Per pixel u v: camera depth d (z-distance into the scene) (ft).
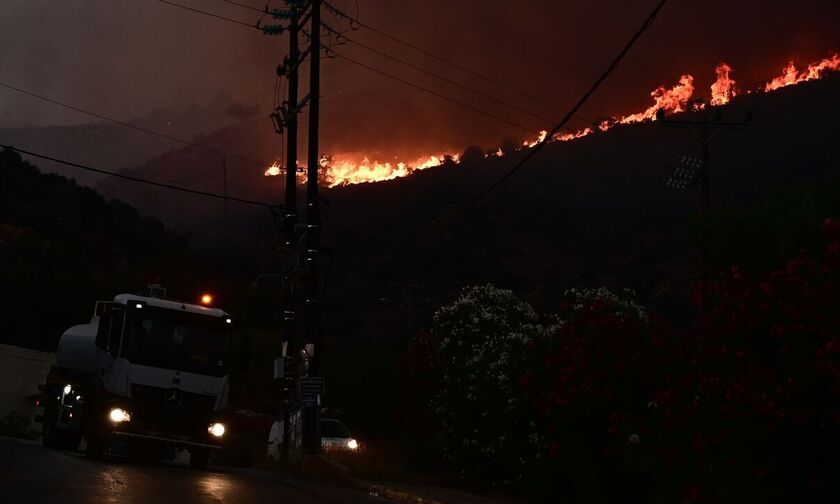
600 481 56.03
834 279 35.12
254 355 206.69
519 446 65.72
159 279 75.72
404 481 71.46
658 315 55.57
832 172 43.45
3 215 265.75
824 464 37.29
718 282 41.50
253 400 189.98
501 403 67.26
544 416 60.70
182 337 70.28
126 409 67.72
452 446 73.20
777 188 43.86
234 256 311.06
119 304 70.59
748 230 40.81
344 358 173.27
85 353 76.79
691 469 41.65
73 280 216.95
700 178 122.83
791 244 39.50
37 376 162.61
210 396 70.08
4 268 212.02
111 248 294.25
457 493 63.31
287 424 91.20
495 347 69.87
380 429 153.99
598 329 54.95
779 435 37.58
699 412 41.11
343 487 67.67
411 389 84.79
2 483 45.39
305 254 87.10
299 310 158.30
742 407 37.96
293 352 93.50
